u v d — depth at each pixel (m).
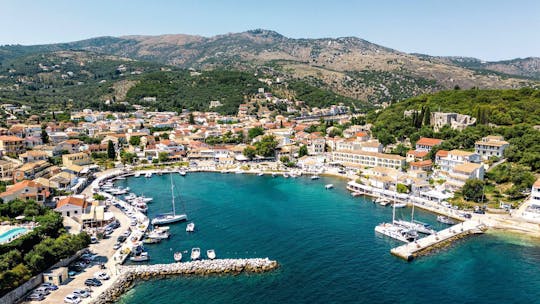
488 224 137.25
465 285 97.00
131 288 94.44
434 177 190.88
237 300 89.56
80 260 105.25
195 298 90.25
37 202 136.12
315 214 151.12
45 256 95.69
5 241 97.06
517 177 162.00
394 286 96.31
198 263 104.31
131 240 120.38
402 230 128.75
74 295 86.12
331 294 92.44
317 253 114.62
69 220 129.25
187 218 146.12
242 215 149.50
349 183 194.62
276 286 95.81
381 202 165.25
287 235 128.62
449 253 115.25
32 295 85.81
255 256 112.12
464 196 160.25
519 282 98.50
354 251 116.19
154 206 162.00
